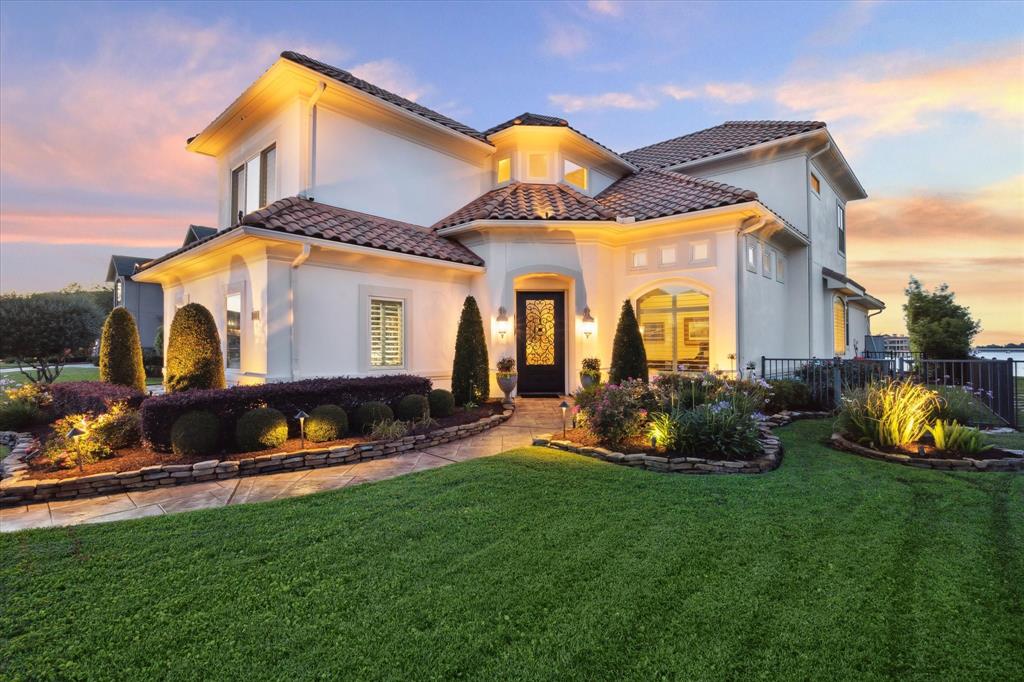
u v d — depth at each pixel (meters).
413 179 13.42
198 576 3.52
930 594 3.22
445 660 2.58
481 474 6.12
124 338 11.43
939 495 5.26
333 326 10.31
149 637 2.81
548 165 14.97
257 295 9.64
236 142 13.63
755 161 15.52
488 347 12.63
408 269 11.73
